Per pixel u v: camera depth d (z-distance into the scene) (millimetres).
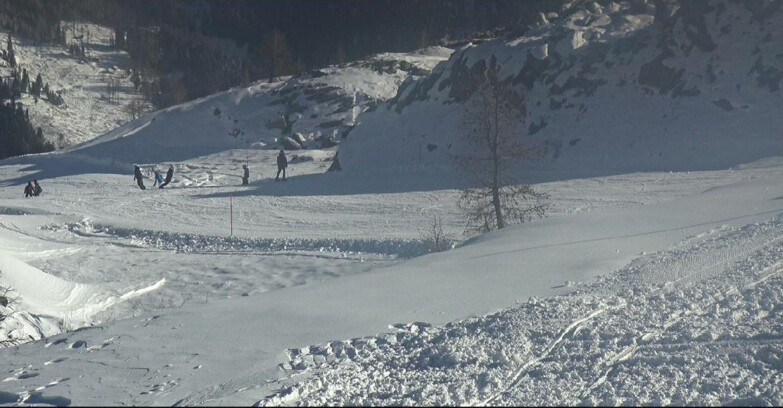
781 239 14648
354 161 58250
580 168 45875
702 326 9367
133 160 74562
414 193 43062
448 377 7762
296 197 44656
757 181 24547
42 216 39312
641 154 46281
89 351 8844
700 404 6875
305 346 8883
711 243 14875
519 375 7848
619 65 55938
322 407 6980
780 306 10164
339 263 26875
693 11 54875
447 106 60812
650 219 18406
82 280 25391
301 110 87062
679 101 51031
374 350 8750
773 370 7812
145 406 7012
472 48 63469
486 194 27781
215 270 26656
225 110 89250
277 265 27000
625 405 6914
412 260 15203
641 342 8891
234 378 7758
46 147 146250
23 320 16062
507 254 14977
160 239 34281
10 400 7309
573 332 9258
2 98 180125
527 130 53656
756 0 54375
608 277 12469
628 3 66062
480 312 10461
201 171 65000
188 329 9688
